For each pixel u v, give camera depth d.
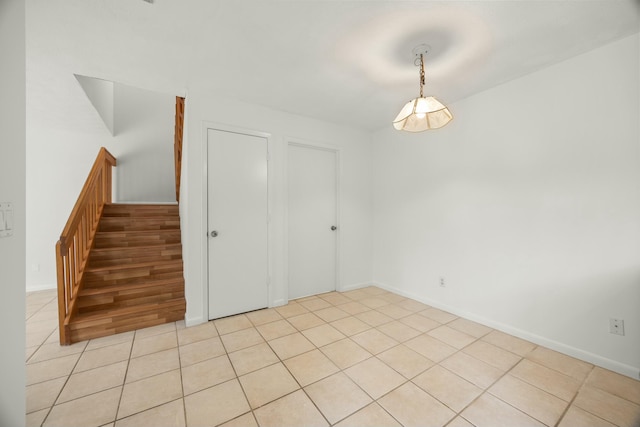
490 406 1.49
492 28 1.65
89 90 2.80
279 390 1.63
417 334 2.35
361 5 1.46
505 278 2.37
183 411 1.46
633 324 1.73
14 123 1.00
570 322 2.00
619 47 1.78
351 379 1.73
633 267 1.74
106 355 2.00
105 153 3.79
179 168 3.58
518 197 2.29
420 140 3.15
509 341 2.22
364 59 1.99
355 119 3.34
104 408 1.47
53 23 1.56
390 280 3.59
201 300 2.59
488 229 2.50
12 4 0.99
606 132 1.84
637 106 1.72
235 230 2.79
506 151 2.36
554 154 2.08
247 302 2.86
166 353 2.04
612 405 1.49
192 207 2.55
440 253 2.93
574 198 1.98
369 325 2.53
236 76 2.25
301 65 2.08
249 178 2.87
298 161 3.31
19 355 1.03
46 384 1.67
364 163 3.79
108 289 2.55
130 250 3.01
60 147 3.78
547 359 1.95
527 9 1.49
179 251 3.24
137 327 2.45
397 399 1.55
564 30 1.67
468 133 2.64
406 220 3.34
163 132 4.87
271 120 3.00
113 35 1.69
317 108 2.99
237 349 2.10
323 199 3.51
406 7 1.48
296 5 1.45
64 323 2.15
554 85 2.07
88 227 2.93
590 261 1.91
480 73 2.20
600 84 1.86
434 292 3.00
